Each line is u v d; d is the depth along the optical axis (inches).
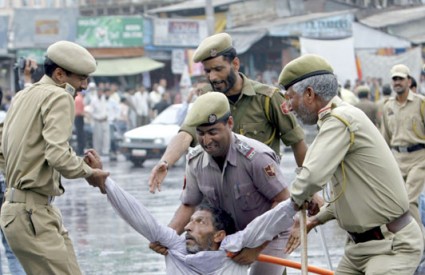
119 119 1269.7
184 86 1477.6
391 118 487.5
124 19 1651.1
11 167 273.9
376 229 238.1
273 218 244.2
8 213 274.2
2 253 457.7
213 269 253.6
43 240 273.6
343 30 1659.7
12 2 2696.9
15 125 273.0
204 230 251.1
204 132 251.3
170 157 279.6
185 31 1664.6
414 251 237.3
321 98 237.5
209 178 264.4
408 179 473.4
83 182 866.1
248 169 259.8
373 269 237.1
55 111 266.8
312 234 522.3
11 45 1617.9
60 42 276.7
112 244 493.0
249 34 1624.0
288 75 238.7
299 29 1637.6
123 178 870.4
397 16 1689.2
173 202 655.8
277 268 275.3
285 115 295.9
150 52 1667.1
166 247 255.9
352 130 233.3
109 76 1681.8
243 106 295.3
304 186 232.5
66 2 2452.0
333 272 260.1
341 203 239.1
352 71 1657.2
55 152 262.4
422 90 1630.2
